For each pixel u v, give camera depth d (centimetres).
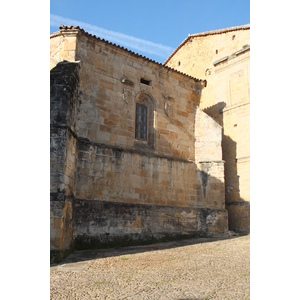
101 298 582
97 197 1381
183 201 1739
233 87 2039
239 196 1894
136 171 1549
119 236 1407
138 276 772
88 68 1454
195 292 624
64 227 1047
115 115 1526
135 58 1655
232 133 1992
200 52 2355
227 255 1102
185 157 1823
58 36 1481
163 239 1583
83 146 1364
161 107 1756
